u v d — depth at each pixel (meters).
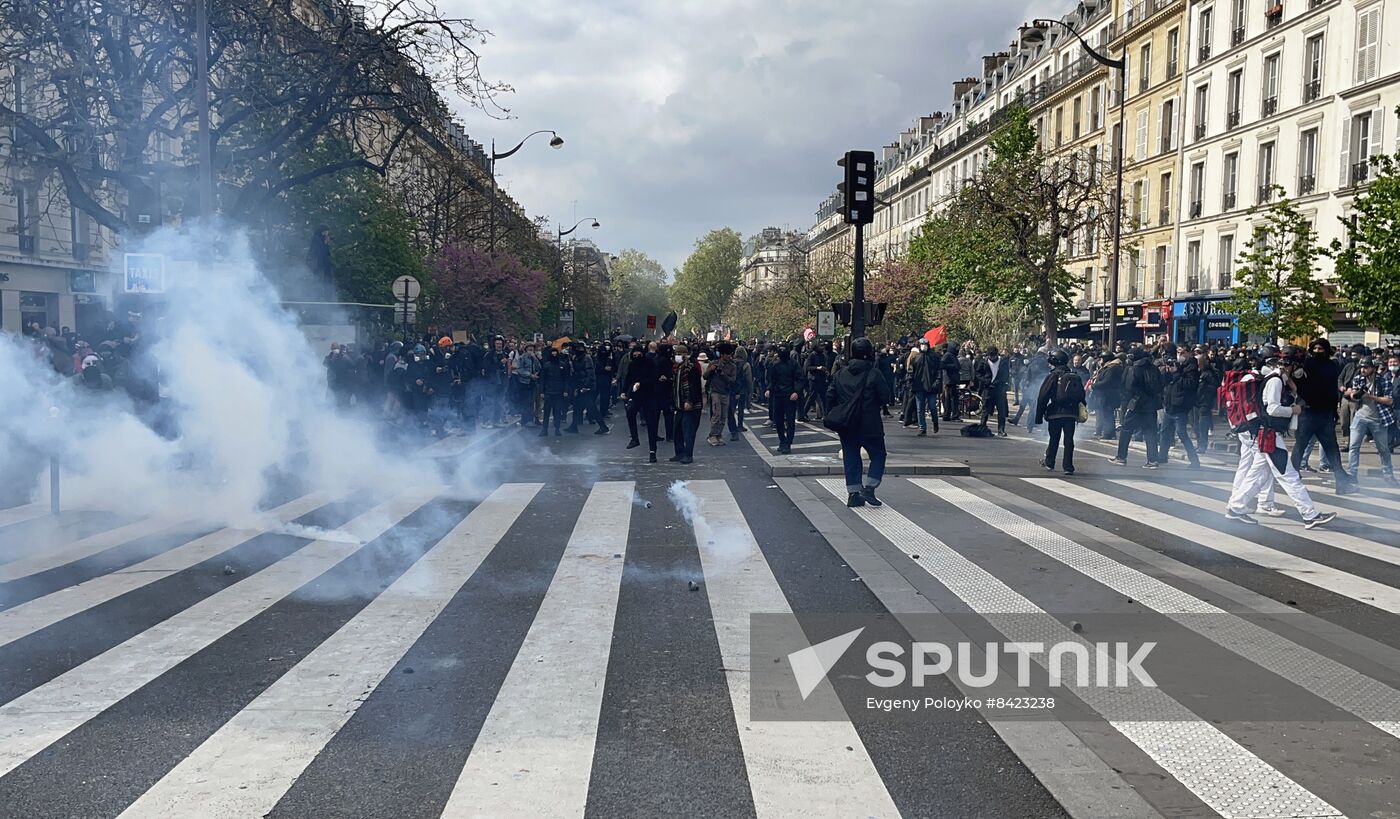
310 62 18.89
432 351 19.70
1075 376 13.09
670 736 4.24
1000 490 11.43
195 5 16.58
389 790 3.74
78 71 17.50
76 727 4.38
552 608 6.32
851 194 13.26
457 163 32.88
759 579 7.08
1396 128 30.08
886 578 7.01
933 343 26.64
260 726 4.38
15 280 28.47
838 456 14.62
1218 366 20.81
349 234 29.44
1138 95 46.19
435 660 5.29
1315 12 33.72
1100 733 4.25
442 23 19.02
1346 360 18.84
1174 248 42.91
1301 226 27.44
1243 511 9.50
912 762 3.99
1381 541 8.48
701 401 14.45
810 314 59.06
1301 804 3.61
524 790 3.74
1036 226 34.12
